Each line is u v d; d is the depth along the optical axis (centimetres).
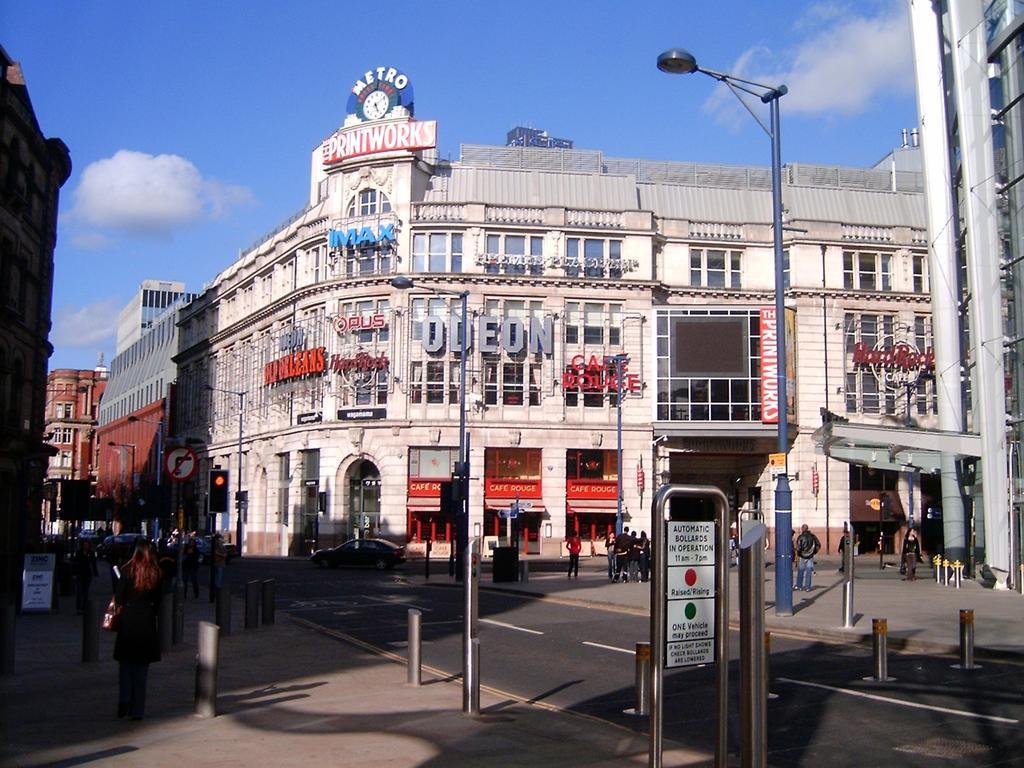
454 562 4109
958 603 2462
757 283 6312
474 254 5972
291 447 6456
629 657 1680
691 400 5859
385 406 5934
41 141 3459
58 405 14525
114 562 2717
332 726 1084
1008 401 2998
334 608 2755
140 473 10238
